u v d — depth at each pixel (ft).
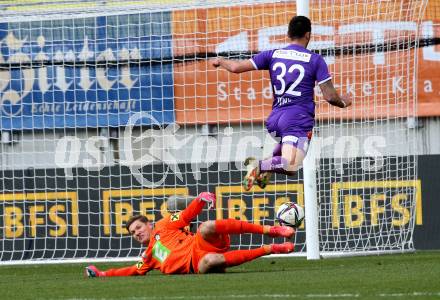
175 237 77.30
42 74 120.37
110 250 114.93
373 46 112.98
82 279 77.25
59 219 116.06
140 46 118.73
